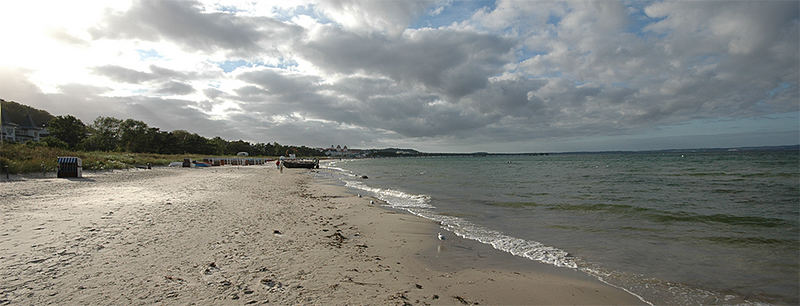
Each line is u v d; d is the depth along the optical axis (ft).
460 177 117.60
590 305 17.04
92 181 71.26
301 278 18.54
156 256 20.94
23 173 79.41
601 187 75.25
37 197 45.06
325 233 30.17
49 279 16.67
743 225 35.29
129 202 42.73
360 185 89.45
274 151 633.20
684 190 67.82
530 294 18.04
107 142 276.21
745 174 107.45
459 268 22.07
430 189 75.72
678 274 21.33
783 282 19.93
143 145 286.25
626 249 26.71
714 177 98.63
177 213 36.06
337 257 22.91
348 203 51.98
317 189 75.87
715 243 28.25
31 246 22.00
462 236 30.94
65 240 23.66
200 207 40.91
